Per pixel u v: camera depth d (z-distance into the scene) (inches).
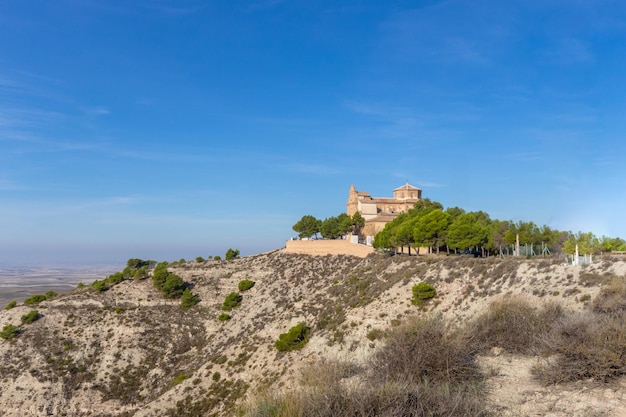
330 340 1688.0
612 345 600.1
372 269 2493.8
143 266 4340.6
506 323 860.0
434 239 2773.1
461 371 629.3
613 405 514.0
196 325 2824.8
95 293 3154.5
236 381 1742.1
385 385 501.7
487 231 2760.8
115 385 2281.0
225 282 3395.7
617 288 1168.8
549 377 604.7
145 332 2662.4
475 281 1749.5
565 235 2913.4
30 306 2901.1
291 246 3841.0
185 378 2039.9
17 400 2161.7
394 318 1695.4
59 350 2459.4
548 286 1446.9
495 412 516.1
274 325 2178.9
